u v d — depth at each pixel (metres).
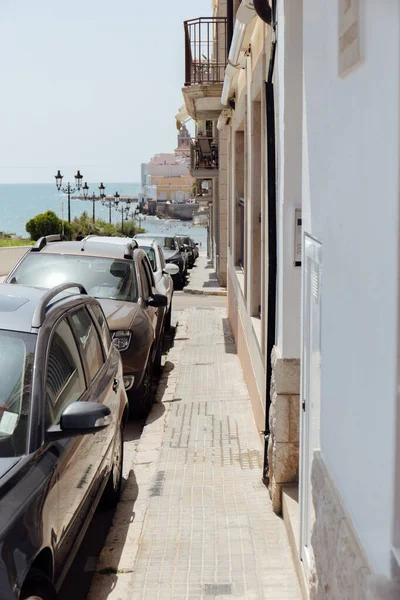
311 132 3.46
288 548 4.87
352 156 2.42
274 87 5.43
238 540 5.00
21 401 3.71
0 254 29.14
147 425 7.96
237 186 12.56
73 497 3.96
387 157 1.97
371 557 2.17
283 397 5.23
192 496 5.81
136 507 5.71
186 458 6.74
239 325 11.16
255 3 5.48
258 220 8.38
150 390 8.73
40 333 4.09
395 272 1.90
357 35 2.28
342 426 2.64
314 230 3.40
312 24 3.38
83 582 4.59
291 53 4.82
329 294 2.91
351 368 2.46
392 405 1.94
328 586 2.82
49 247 9.86
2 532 2.88
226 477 6.22
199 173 27.44
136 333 8.43
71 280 9.27
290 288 5.04
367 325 2.22
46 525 3.30
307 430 3.99
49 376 3.97
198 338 13.66
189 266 40.25
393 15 1.89
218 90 11.70
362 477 2.30
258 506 5.57
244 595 4.28
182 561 4.72
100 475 4.92
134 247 10.28
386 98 1.97
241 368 10.65
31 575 3.10
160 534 5.14
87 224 43.28
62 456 3.75
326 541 2.87
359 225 2.32
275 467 5.36
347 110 2.50
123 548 4.96
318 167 3.22
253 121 8.05
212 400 8.93
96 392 4.89
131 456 7.12
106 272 9.48
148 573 4.57
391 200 1.94
